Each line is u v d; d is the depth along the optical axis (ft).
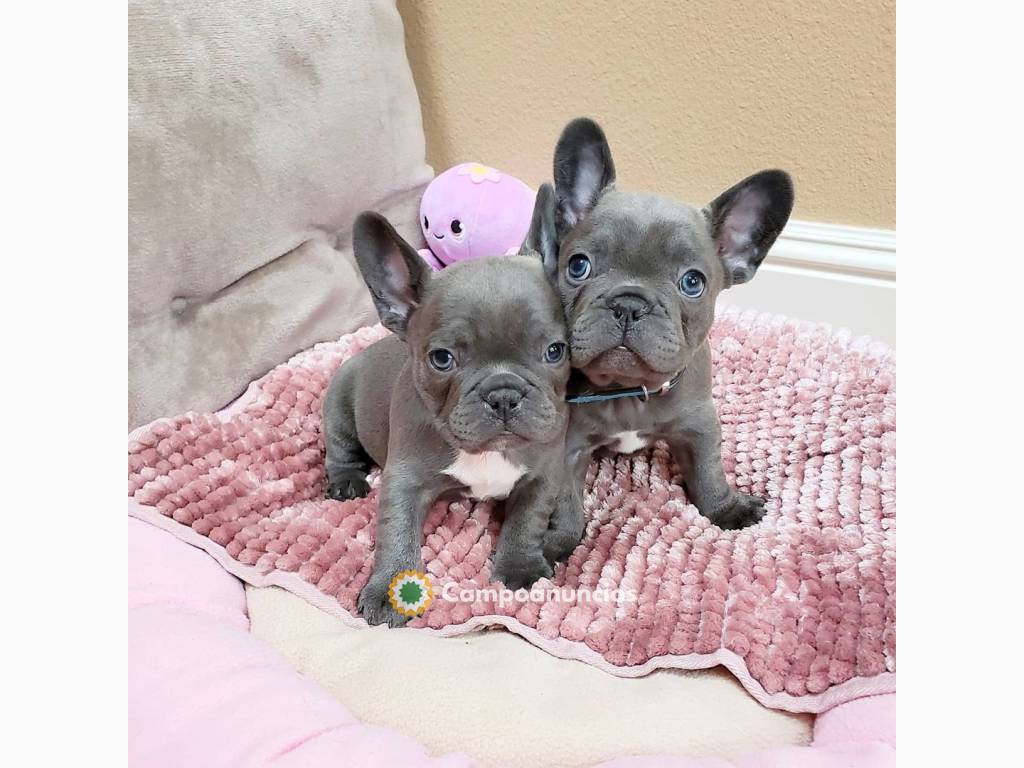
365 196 2.36
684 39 2.35
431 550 1.68
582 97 2.52
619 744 1.26
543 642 1.46
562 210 1.68
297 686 1.29
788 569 1.56
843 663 1.35
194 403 2.02
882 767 1.09
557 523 1.73
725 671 1.40
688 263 1.53
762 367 2.13
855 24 2.18
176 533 1.65
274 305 2.16
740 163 2.42
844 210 2.37
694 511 1.80
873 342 2.15
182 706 1.23
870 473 1.81
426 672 1.38
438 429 1.51
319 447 1.99
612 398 1.67
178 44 1.85
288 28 2.06
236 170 2.00
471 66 2.60
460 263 1.56
